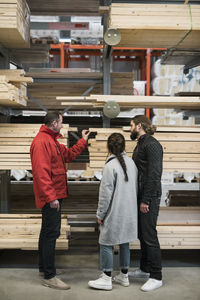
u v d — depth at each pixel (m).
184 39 3.88
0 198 4.35
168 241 3.78
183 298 3.09
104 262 3.23
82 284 3.39
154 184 3.14
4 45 4.08
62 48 7.29
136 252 4.35
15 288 3.28
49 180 3.13
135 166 3.30
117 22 3.45
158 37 3.80
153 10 3.48
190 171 3.78
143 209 3.21
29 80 3.61
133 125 3.40
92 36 5.41
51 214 3.24
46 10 4.62
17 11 3.32
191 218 4.18
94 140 3.71
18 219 3.80
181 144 3.76
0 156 3.74
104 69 4.07
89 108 4.99
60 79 4.31
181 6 3.51
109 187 3.09
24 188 5.30
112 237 3.13
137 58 8.12
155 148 3.16
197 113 4.81
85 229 4.02
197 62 4.86
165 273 3.70
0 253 4.28
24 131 3.71
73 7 4.53
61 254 4.32
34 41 4.75
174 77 6.82
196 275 3.64
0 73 3.80
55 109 5.10
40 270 3.56
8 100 3.37
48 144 3.20
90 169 3.75
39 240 3.55
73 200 4.96
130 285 3.38
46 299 3.05
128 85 4.82
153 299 3.07
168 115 6.76
